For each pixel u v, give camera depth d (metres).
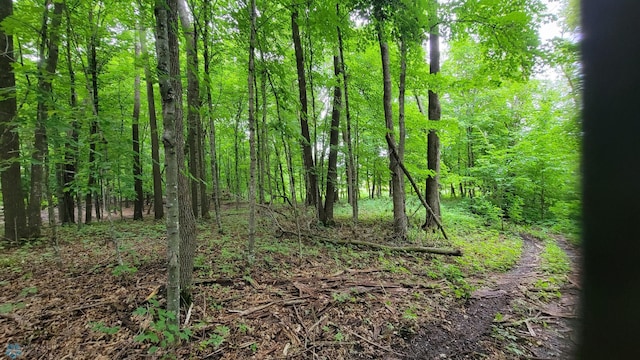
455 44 10.02
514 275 5.64
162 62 3.09
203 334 3.34
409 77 8.79
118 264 5.03
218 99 12.06
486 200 12.34
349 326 3.70
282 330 3.53
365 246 7.08
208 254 5.86
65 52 7.63
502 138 13.15
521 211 11.05
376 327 3.71
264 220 10.18
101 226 9.70
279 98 7.04
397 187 8.20
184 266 3.83
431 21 7.24
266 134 7.57
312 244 7.20
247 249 6.28
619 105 1.09
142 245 6.74
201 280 4.52
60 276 4.68
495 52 7.29
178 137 3.86
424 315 4.02
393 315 3.97
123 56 9.55
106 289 4.18
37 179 7.35
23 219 7.06
